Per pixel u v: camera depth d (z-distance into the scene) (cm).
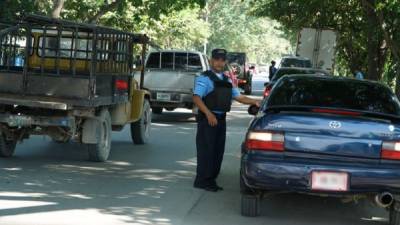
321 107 745
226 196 903
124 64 1259
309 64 3006
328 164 696
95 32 1077
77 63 1165
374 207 879
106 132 1175
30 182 945
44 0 2153
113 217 755
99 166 1120
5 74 1095
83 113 1103
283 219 784
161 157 1245
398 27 2180
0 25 1153
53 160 1163
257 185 714
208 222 750
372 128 699
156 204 835
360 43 3403
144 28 3086
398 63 2172
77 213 768
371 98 786
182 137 1588
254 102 930
